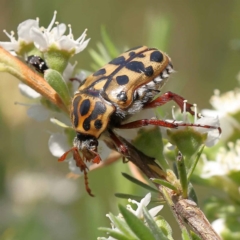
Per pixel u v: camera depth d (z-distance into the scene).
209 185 0.15
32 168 0.24
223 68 0.23
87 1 0.24
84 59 0.22
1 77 0.23
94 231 0.17
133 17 0.26
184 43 0.26
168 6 0.26
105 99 0.14
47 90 0.14
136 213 0.13
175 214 0.13
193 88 0.25
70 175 0.15
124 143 0.14
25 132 0.24
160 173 0.13
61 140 0.14
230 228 0.15
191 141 0.14
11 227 0.21
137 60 0.14
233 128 0.16
